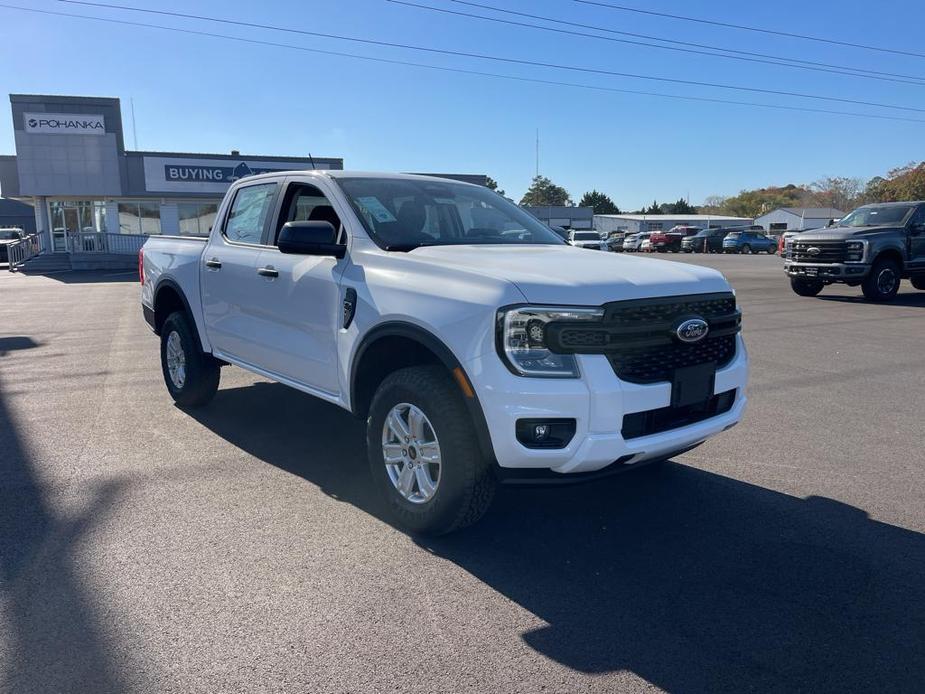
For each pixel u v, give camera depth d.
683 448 3.78
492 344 3.36
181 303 6.32
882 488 4.64
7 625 3.02
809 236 16.06
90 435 5.67
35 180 33.16
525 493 4.57
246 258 5.24
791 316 13.09
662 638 2.97
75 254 31.02
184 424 5.98
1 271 30.45
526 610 3.18
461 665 2.78
